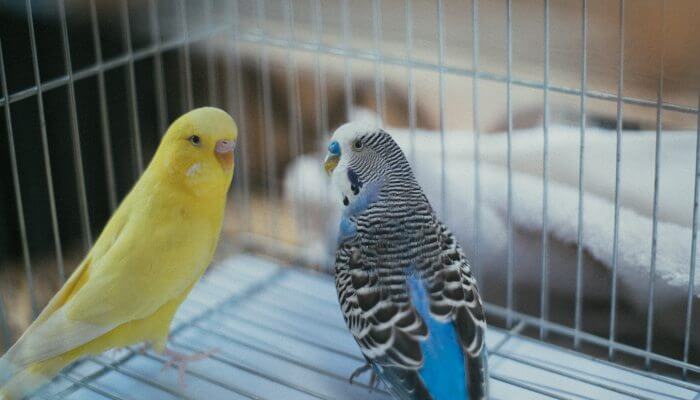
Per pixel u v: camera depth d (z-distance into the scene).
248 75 0.67
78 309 0.48
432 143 0.65
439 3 0.53
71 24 0.64
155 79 0.67
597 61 0.63
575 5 0.65
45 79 0.65
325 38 0.67
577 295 0.53
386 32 0.67
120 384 0.52
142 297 0.49
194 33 0.61
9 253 0.65
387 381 0.47
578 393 0.51
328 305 0.57
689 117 0.61
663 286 0.56
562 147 0.62
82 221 0.65
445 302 0.47
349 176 0.49
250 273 0.60
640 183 0.58
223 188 0.50
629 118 0.62
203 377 0.52
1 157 0.65
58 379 0.53
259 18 0.62
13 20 0.63
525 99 0.65
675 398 0.50
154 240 0.49
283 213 0.65
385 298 0.47
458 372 0.46
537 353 0.53
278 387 0.52
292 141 0.68
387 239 0.48
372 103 0.68
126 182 0.68
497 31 0.66
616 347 0.52
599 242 0.58
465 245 0.61
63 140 0.66
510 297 0.54
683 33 0.61
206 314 0.57
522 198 0.60
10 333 0.61
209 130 0.49
